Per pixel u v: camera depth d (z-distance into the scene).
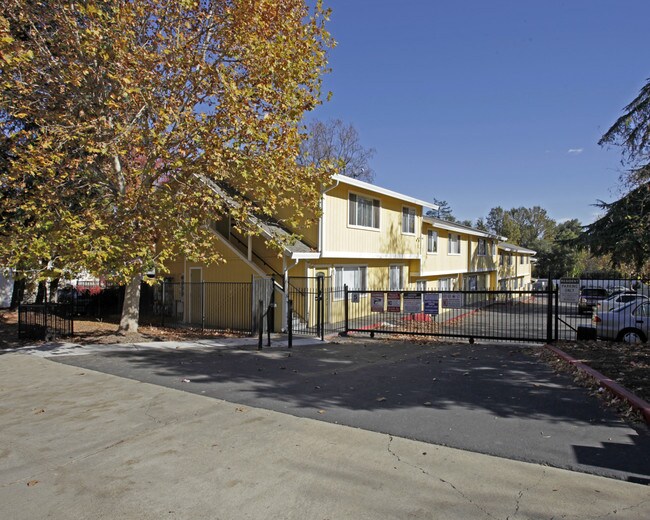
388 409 6.21
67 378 8.36
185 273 19.58
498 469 4.27
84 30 10.87
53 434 5.36
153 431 5.41
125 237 11.30
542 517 3.42
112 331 15.48
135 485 4.03
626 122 19.36
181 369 9.09
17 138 11.31
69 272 10.55
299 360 10.11
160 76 11.34
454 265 30.97
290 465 4.41
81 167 12.77
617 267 21.69
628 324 13.41
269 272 17.22
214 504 3.68
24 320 13.81
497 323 20.70
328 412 6.10
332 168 13.60
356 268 20.16
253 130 10.80
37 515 3.54
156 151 11.28
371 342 13.28
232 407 6.37
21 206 10.41
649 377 7.09
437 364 9.47
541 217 88.75
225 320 17.70
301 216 13.82
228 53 11.77
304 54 12.08
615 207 19.53
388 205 21.70
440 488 3.91
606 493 3.77
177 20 11.59
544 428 5.34
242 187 12.82
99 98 11.43
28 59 9.86
